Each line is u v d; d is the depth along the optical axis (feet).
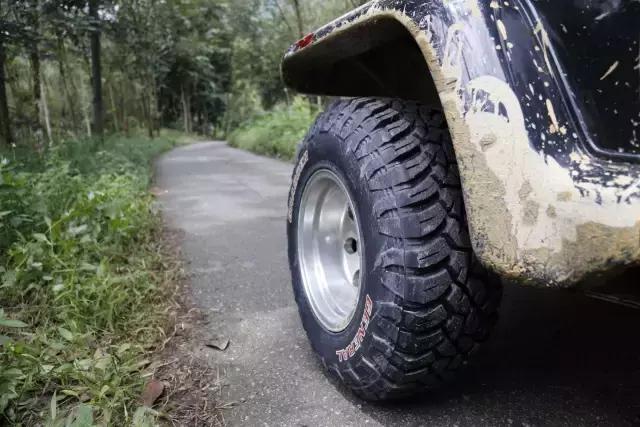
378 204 5.59
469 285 5.40
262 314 9.66
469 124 4.58
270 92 143.23
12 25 27.76
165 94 143.02
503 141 4.39
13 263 10.07
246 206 22.13
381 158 5.69
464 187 4.64
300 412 6.35
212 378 7.24
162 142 72.69
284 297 10.59
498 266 4.39
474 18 4.77
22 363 6.68
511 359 7.42
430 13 5.04
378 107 6.22
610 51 4.34
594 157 4.25
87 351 7.45
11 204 11.68
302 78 8.35
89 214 13.07
